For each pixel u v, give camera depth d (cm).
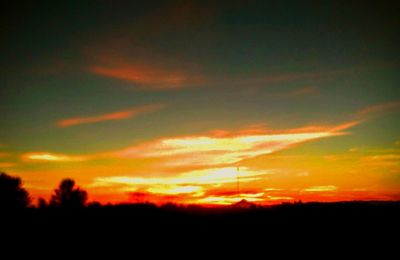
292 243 1883
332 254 1592
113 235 2236
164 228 2466
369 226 2234
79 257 1641
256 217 2802
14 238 2072
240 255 1630
